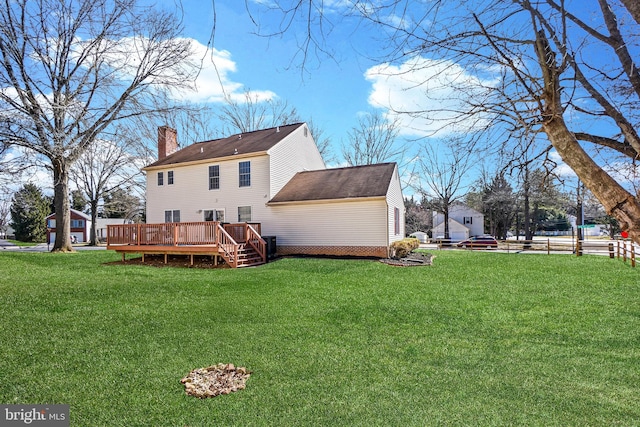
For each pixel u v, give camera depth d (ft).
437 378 13.60
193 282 32.83
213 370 14.19
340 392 12.46
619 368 14.55
